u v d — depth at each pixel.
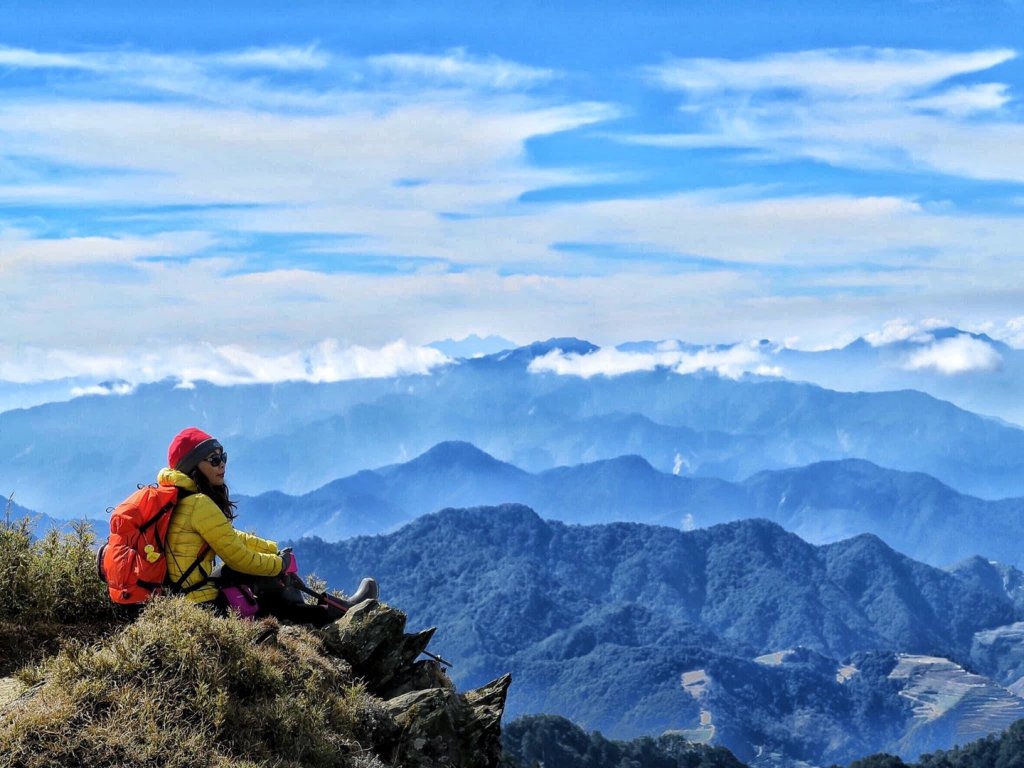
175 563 9.38
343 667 9.60
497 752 9.79
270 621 9.55
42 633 9.59
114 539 9.34
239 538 9.52
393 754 9.26
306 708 8.99
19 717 8.34
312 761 8.81
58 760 8.22
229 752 8.55
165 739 8.41
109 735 8.35
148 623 8.95
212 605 9.37
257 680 8.97
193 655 8.81
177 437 9.59
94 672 8.64
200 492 9.54
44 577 9.76
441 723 9.45
